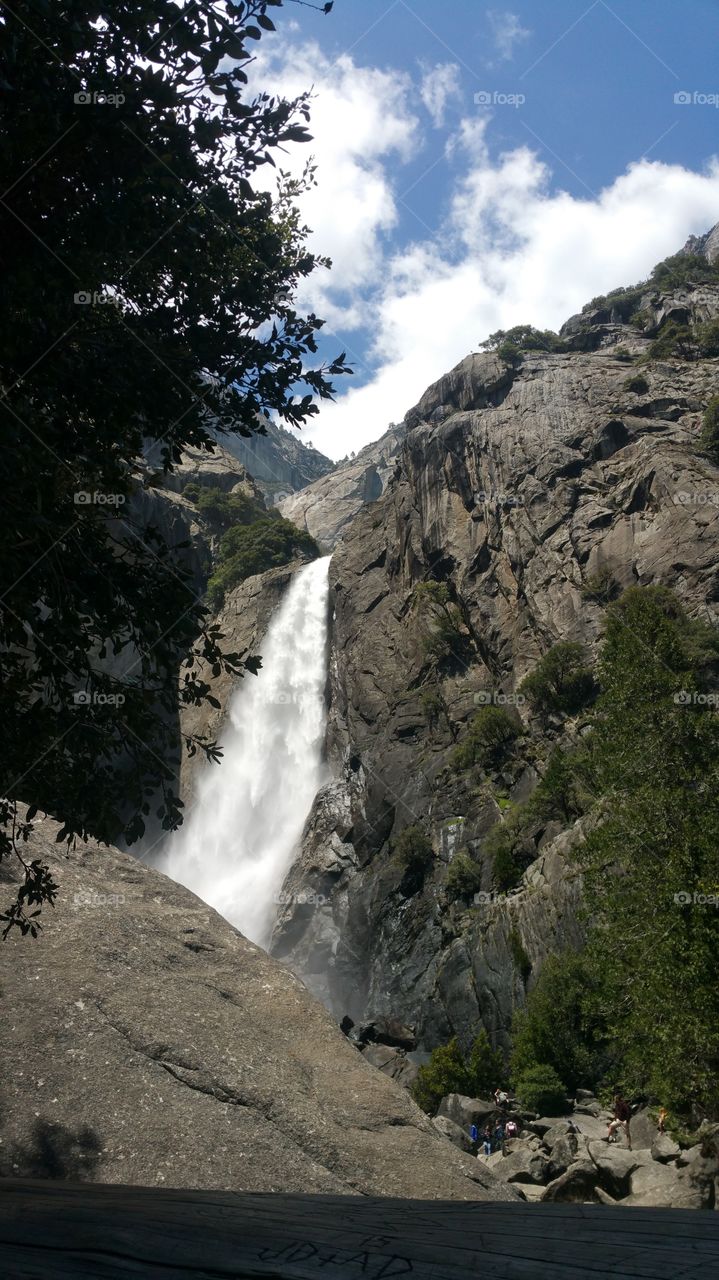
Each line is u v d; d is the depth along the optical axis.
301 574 119.06
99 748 5.26
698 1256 1.16
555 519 90.25
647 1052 21.58
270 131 5.02
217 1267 1.35
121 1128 6.74
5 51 3.96
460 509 101.25
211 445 5.36
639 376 101.44
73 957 8.20
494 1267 1.21
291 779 98.94
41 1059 7.13
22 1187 2.21
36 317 4.50
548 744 76.25
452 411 114.00
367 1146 7.28
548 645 83.12
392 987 68.69
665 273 135.88
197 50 4.48
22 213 4.46
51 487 4.67
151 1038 7.56
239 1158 6.77
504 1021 55.97
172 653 5.26
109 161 4.41
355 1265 1.29
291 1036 8.35
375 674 98.31
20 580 4.77
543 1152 27.64
